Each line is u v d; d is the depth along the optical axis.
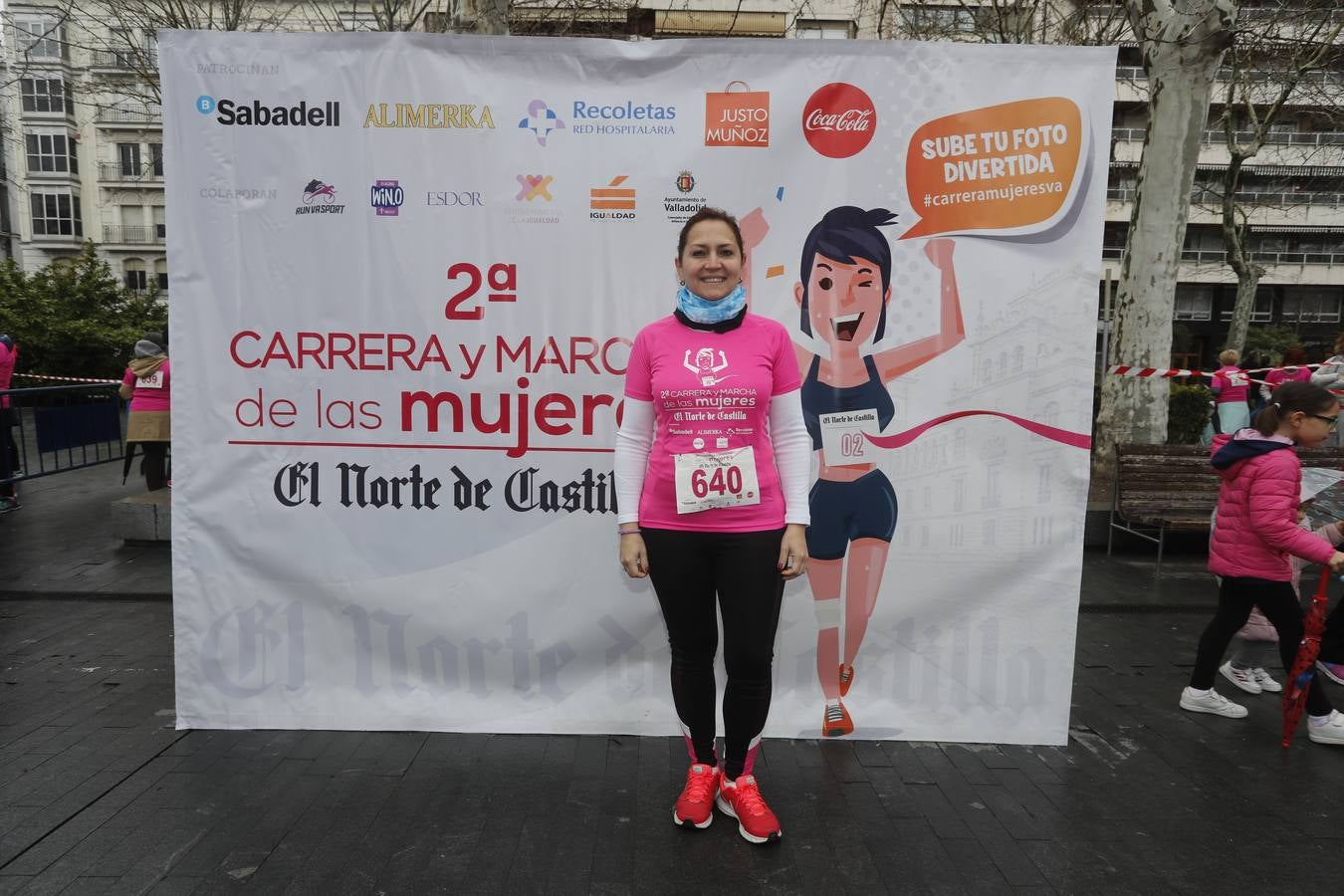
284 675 3.24
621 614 3.19
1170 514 6.19
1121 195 33.50
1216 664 3.56
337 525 3.18
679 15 16.62
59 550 6.34
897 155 3.00
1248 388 11.55
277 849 2.49
